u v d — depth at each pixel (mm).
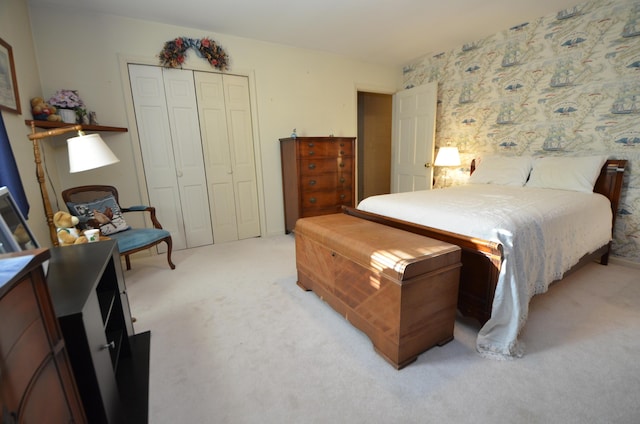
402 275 1381
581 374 1448
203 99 3301
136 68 2928
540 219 1826
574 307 2041
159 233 2688
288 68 3713
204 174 3441
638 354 1574
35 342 710
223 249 3408
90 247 1516
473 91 3762
